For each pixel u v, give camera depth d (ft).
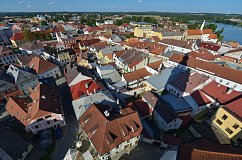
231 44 406.21
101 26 581.94
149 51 290.35
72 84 173.37
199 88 156.04
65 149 121.08
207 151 63.46
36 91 149.69
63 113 152.05
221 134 126.72
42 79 196.44
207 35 457.68
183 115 143.33
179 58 234.58
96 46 310.45
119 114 121.70
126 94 178.70
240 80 175.11
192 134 130.21
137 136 115.44
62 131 135.85
